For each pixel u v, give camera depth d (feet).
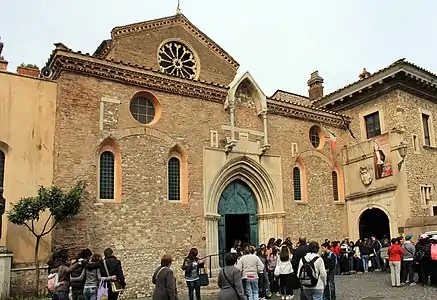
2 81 55.72
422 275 54.19
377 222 87.25
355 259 74.33
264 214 76.02
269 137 78.23
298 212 78.84
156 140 64.54
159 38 86.63
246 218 76.84
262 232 75.92
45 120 57.67
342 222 85.35
